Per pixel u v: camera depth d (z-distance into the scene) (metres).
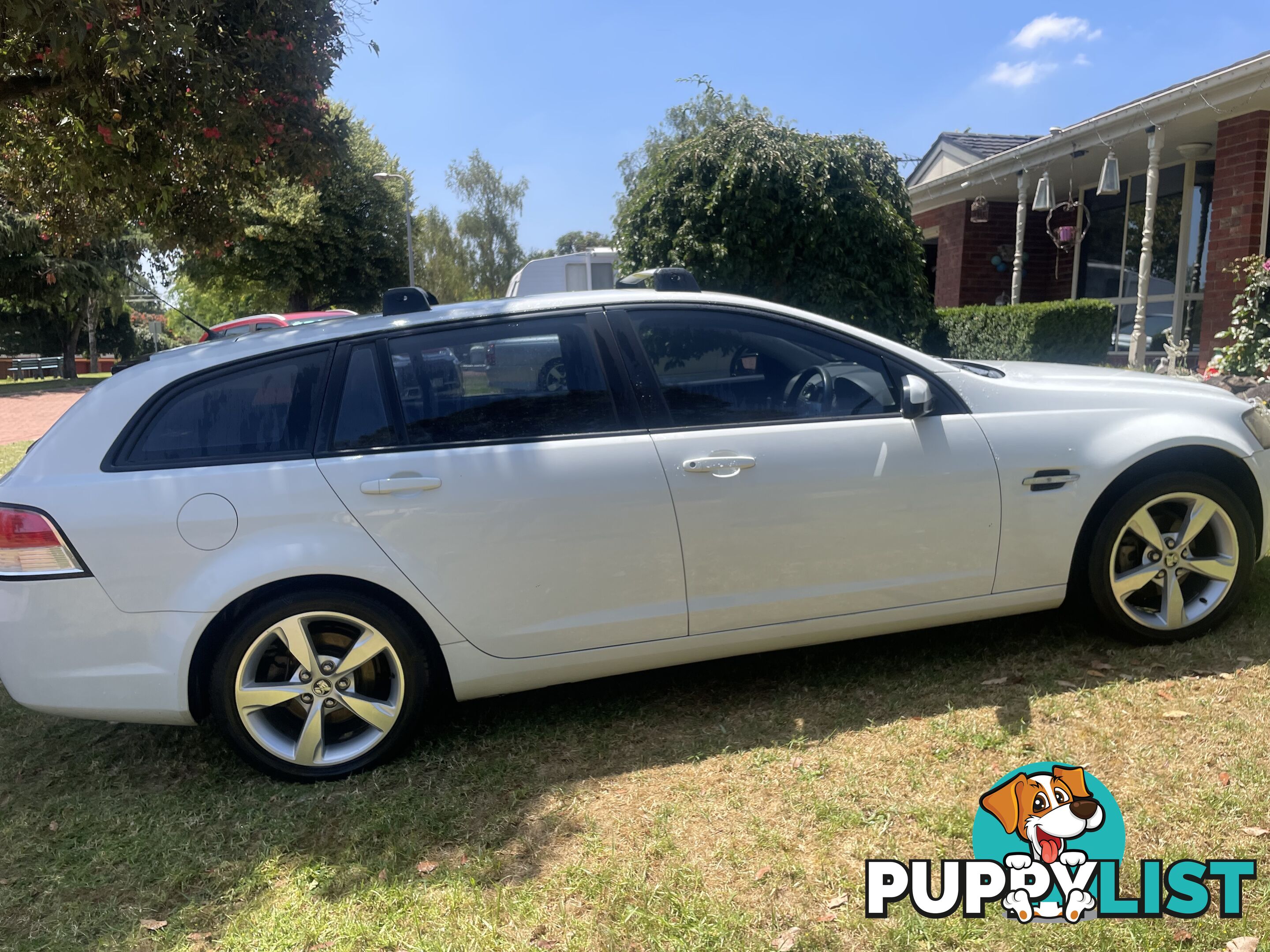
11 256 29.59
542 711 3.45
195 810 2.89
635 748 3.11
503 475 3.00
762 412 3.24
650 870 2.43
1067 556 3.44
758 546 3.17
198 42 5.06
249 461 2.92
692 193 9.00
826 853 2.45
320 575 2.91
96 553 2.79
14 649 2.83
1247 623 3.66
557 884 2.39
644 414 3.16
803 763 2.90
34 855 2.69
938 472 3.27
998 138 15.42
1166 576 3.52
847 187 9.02
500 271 54.97
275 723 3.07
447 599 2.98
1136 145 10.99
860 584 3.28
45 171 6.56
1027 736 2.94
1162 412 3.51
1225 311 10.00
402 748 3.12
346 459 2.95
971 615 3.44
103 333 50.09
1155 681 3.25
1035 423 3.41
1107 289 13.33
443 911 2.31
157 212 6.31
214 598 2.82
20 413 18.36
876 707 3.25
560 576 3.05
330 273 29.52
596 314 3.23
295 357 3.04
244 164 6.22
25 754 3.39
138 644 2.84
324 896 2.41
